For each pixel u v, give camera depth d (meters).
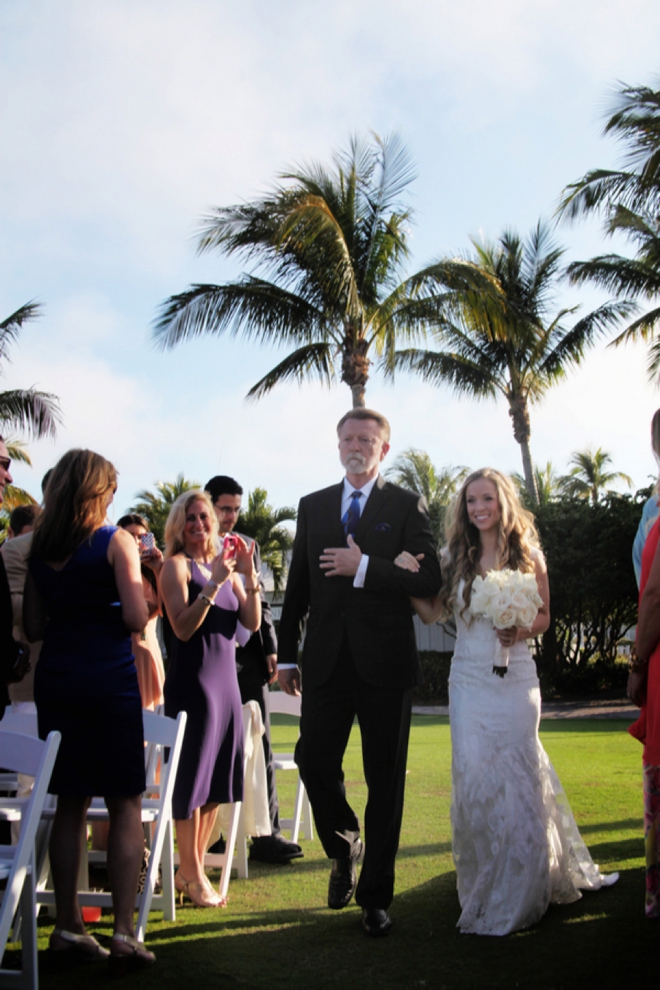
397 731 3.65
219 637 4.21
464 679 3.78
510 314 16.78
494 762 3.57
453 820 3.66
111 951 2.99
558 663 22.72
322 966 3.04
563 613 22.45
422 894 3.99
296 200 15.23
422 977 2.90
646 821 3.29
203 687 4.07
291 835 5.23
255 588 4.40
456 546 3.99
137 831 3.21
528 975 2.88
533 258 23.27
